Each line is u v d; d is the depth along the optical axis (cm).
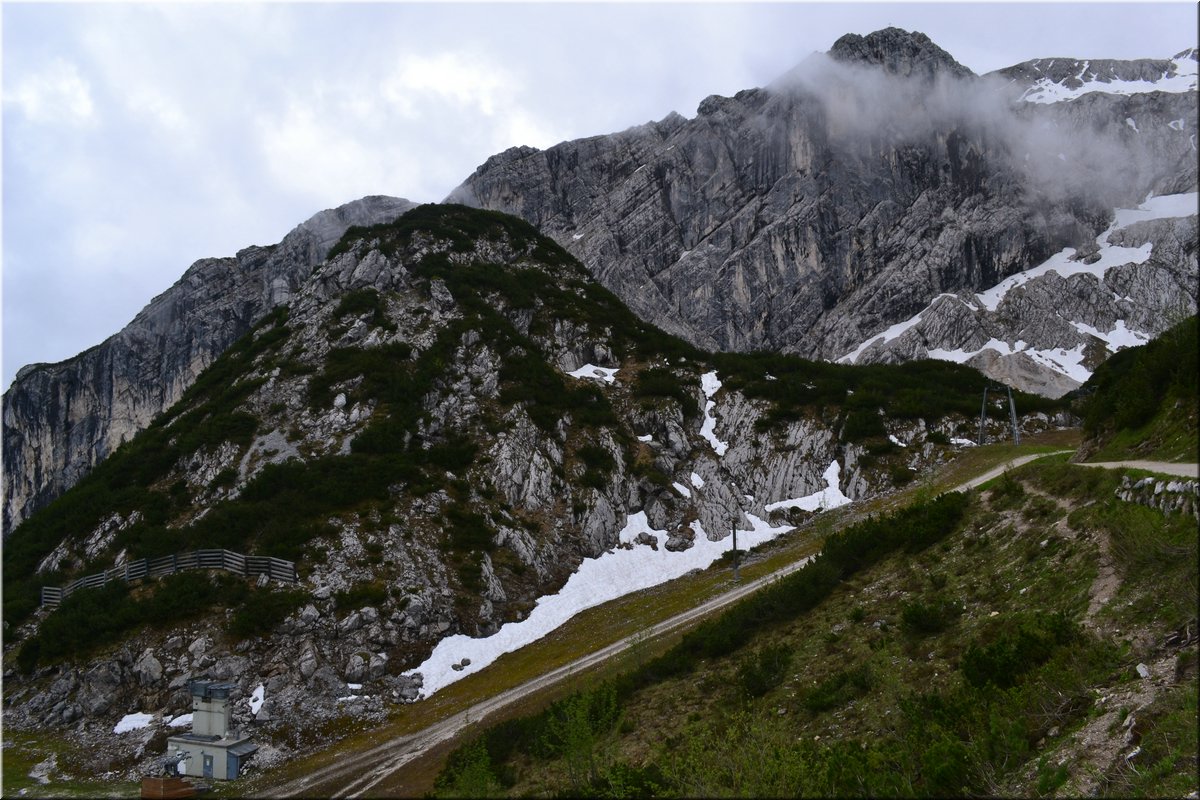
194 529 5266
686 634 4038
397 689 4241
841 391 7769
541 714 3334
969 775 1633
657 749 2627
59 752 3828
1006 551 2978
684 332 15100
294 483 5619
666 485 6538
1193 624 1761
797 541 5734
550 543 5781
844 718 2370
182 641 4391
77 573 5366
